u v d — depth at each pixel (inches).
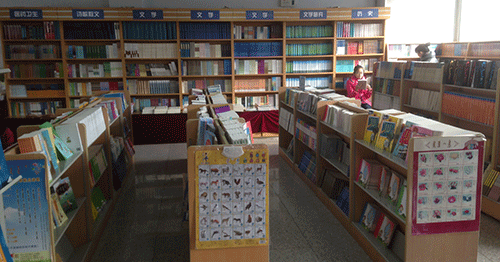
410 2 355.9
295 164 238.8
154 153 287.0
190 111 184.7
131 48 313.1
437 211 114.3
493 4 323.0
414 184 111.8
